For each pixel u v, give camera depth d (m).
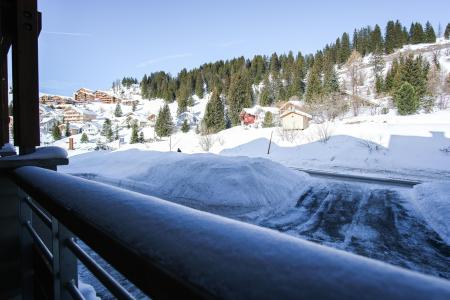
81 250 1.01
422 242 5.91
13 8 2.45
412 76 40.94
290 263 0.37
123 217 0.62
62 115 80.00
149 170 12.59
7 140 3.54
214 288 0.37
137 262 0.51
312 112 39.22
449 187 9.62
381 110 41.59
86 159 17.98
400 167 16.97
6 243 2.14
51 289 1.38
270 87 66.88
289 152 23.53
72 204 0.80
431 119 26.84
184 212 0.60
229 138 31.91
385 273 0.32
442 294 0.27
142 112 88.31
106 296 3.85
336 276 0.33
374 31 77.81
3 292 2.11
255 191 9.39
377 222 7.21
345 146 21.95
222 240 0.46
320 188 11.20
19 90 2.32
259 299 0.32
